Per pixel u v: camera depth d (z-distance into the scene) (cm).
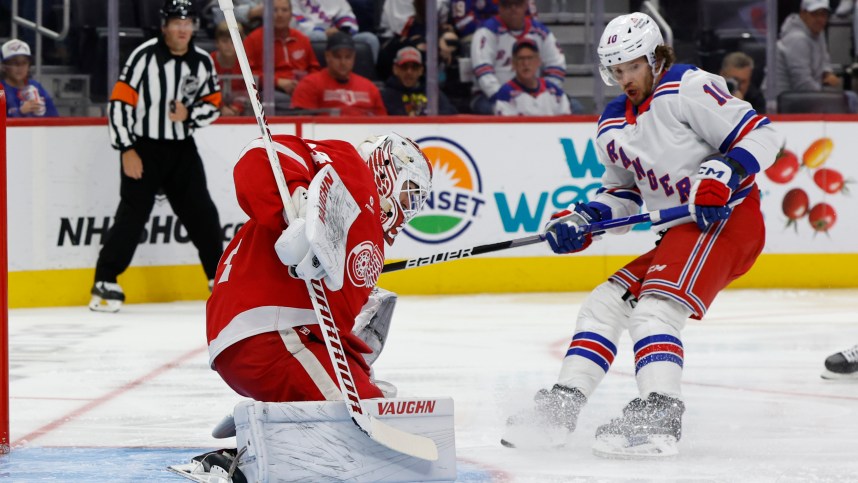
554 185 1875
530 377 1090
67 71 1875
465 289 1867
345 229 618
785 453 757
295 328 655
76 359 1226
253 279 654
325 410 617
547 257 1883
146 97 1666
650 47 798
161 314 1641
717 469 705
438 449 652
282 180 623
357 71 1931
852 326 1458
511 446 773
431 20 1902
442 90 1945
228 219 1800
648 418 746
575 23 1980
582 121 1872
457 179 1852
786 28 1959
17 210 1711
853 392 1006
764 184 1894
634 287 813
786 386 1039
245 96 1895
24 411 932
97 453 762
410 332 1422
